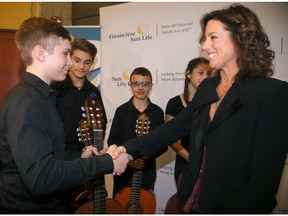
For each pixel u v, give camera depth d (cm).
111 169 106
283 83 86
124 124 205
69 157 136
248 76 90
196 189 99
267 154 82
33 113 94
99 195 140
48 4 285
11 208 104
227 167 88
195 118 104
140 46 242
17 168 93
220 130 90
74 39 250
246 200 84
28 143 89
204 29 103
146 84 207
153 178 201
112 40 254
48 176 90
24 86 103
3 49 270
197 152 98
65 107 206
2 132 99
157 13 234
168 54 231
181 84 226
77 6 304
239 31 90
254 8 193
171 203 176
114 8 252
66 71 116
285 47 188
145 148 127
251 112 86
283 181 190
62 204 121
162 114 213
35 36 105
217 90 102
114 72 255
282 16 188
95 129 148
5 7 278
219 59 94
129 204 177
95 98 158
